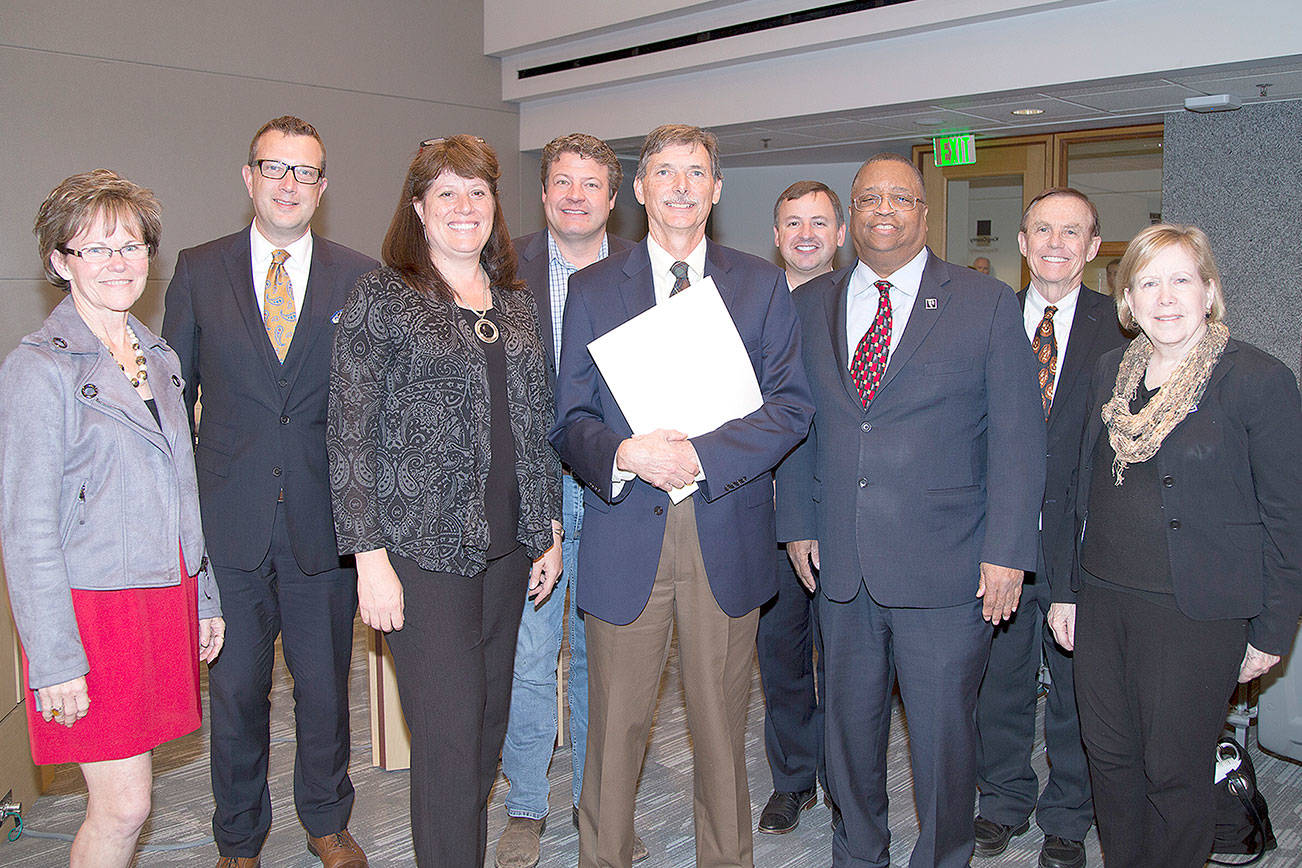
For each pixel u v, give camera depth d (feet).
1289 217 16.85
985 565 6.72
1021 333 6.89
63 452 5.79
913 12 16.47
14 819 8.72
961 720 6.92
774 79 19.34
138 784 6.15
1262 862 8.30
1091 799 8.13
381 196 22.84
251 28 20.33
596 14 21.45
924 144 22.81
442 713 6.10
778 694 8.71
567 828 8.83
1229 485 6.23
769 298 6.78
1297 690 9.94
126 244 5.98
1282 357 17.15
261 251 7.54
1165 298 6.27
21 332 17.89
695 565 6.60
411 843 8.57
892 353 7.00
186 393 7.36
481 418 6.16
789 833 8.72
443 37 23.50
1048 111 18.11
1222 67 14.02
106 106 18.56
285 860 8.27
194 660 6.51
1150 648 6.37
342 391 6.05
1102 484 6.73
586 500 6.94
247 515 7.14
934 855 6.91
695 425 6.46
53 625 5.63
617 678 6.75
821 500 7.30
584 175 8.07
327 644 7.55
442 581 6.09
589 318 6.84
